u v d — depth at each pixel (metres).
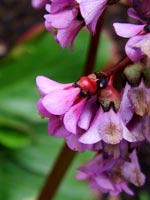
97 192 0.36
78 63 0.38
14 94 0.38
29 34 0.39
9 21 0.49
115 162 0.21
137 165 0.22
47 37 0.38
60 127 0.19
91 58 0.25
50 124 0.19
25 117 0.38
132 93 0.18
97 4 0.18
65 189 0.36
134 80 0.18
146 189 0.39
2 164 0.37
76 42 0.38
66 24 0.19
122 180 0.22
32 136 0.36
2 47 0.47
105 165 0.22
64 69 0.38
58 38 0.19
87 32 0.38
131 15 0.18
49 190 0.28
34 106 0.38
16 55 0.38
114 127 0.18
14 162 0.38
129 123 0.19
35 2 0.22
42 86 0.19
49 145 0.38
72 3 0.19
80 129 0.19
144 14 0.18
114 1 0.18
